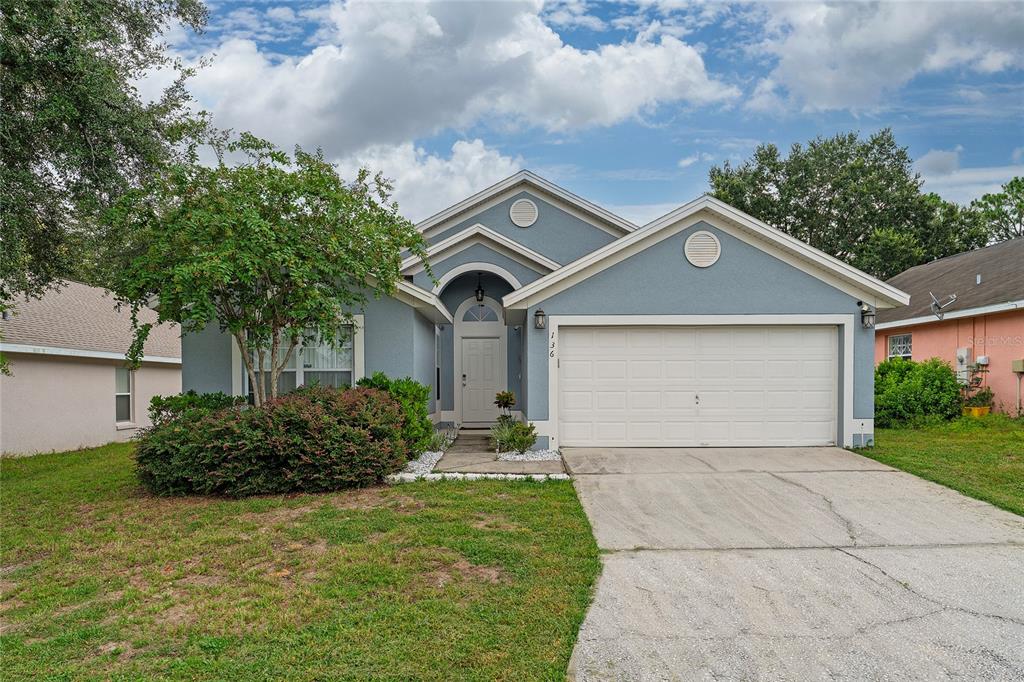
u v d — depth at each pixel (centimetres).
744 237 1084
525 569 533
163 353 1894
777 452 1045
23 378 1421
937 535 626
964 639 414
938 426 1327
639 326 1096
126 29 1022
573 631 425
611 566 545
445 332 1582
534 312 1088
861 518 681
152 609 464
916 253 2834
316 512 712
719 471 905
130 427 1777
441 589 491
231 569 546
